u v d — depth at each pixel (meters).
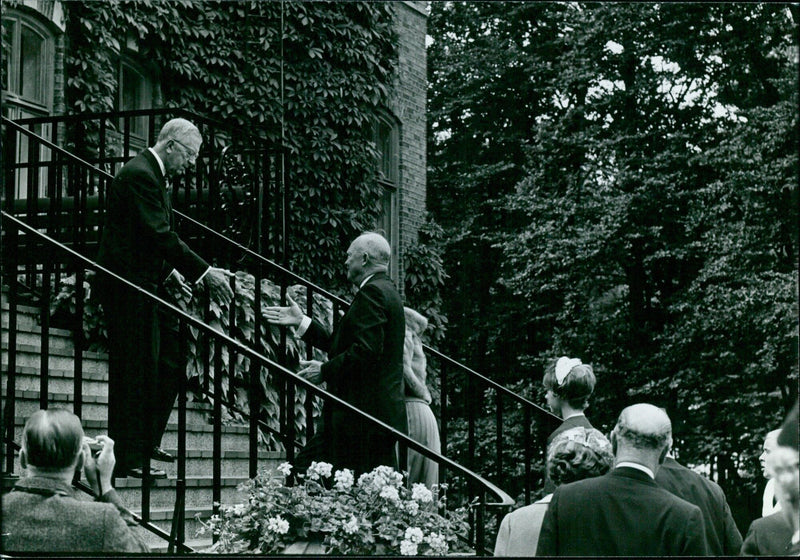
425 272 14.28
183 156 5.43
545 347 20.50
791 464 3.87
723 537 3.92
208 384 6.66
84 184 7.04
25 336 6.43
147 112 7.80
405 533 4.28
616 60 20.83
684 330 18.36
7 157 7.17
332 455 5.00
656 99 20.41
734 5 19.31
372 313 5.07
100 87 10.44
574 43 21.08
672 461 4.04
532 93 22.19
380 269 5.24
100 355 6.61
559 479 3.64
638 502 3.33
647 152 20.50
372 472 4.54
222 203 8.54
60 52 10.12
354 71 13.05
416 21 14.49
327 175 12.70
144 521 4.41
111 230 5.32
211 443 6.48
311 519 4.34
